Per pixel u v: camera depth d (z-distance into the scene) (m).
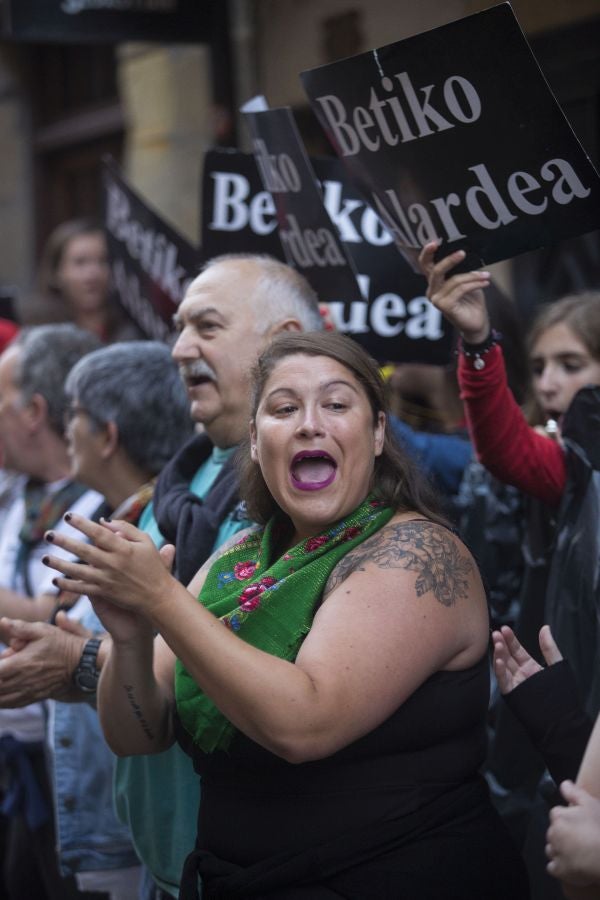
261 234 3.38
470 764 2.04
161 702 2.27
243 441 2.30
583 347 2.94
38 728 3.39
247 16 5.99
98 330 5.27
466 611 1.99
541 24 4.79
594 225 2.28
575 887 1.79
